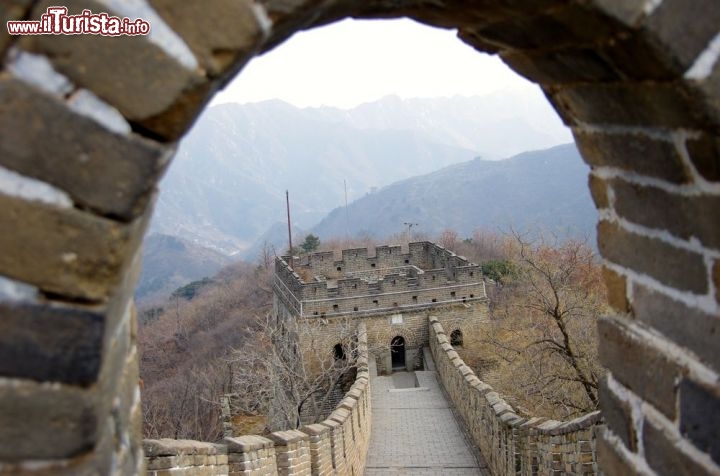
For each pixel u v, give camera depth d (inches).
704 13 99.0
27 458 84.9
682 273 123.0
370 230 4606.3
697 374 120.0
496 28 121.4
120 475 100.0
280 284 1411.2
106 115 83.0
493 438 594.9
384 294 1198.3
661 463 132.0
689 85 101.3
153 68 83.1
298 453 389.4
